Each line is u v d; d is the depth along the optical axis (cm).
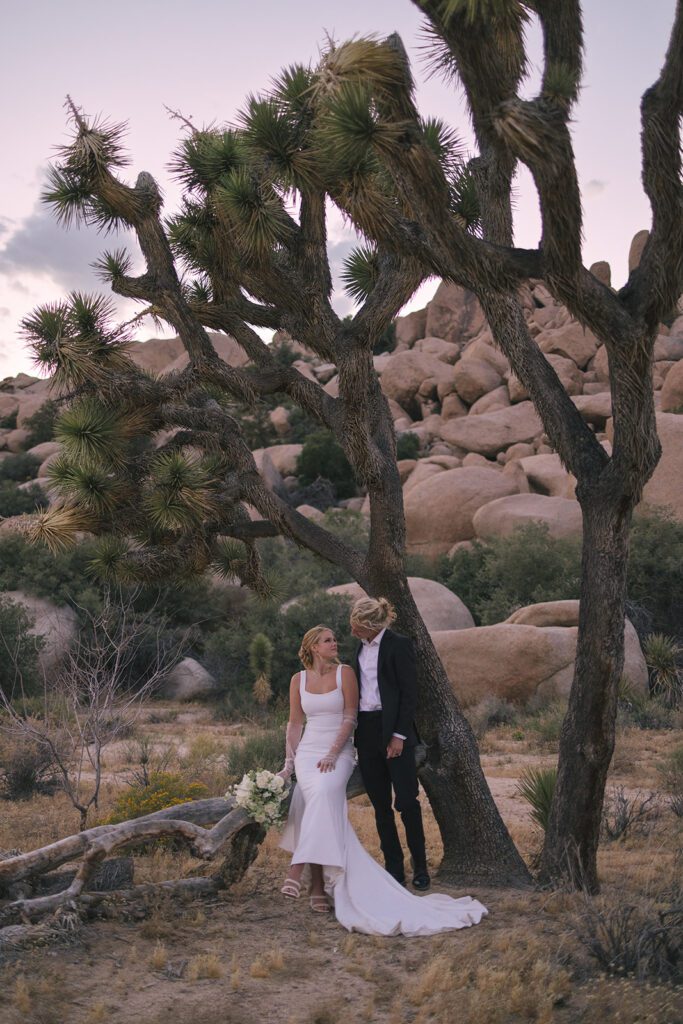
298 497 4478
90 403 675
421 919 532
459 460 4422
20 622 2138
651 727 1675
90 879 536
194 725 1948
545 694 1859
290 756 598
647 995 418
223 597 2722
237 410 5600
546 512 2972
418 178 465
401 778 593
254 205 569
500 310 616
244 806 574
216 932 528
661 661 1884
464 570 2878
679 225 490
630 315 512
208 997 431
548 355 5194
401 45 531
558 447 612
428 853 759
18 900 514
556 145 423
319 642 600
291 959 484
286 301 633
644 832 835
